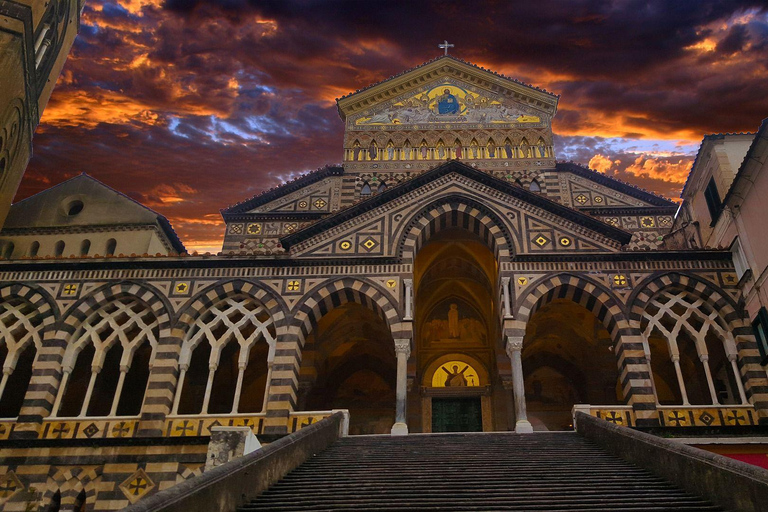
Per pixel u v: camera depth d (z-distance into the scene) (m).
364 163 40.38
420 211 30.38
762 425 23.69
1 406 31.14
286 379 26.20
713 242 31.17
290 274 28.89
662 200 37.59
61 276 28.89
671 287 27.73
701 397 32.72
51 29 29.61
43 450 24.48
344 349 36.50
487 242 31.05
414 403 34.72
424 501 14.27
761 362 25.36
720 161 30.05
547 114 41.44
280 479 16.23
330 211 38.97
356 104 42.44
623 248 28.70
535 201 30.20
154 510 10.33
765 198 25.05
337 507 13.88
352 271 28.89
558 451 19.36
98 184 39.12
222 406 33.59
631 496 14.36
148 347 33.22
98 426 25.50
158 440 24.45
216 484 12.62
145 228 37.12
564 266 28.41
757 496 11.88
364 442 21.59
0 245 37.19
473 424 34.25
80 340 27.72
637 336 26.39
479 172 31.02
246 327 32.62
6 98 26.44
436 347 36.34
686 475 14.57
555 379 35.75
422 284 36.84
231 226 38.88
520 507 13.76
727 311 26.83
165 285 28.59
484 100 42.16
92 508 23.34
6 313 28.31
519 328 27.00
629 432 17.95
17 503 23.48
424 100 42.38
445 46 43.81
